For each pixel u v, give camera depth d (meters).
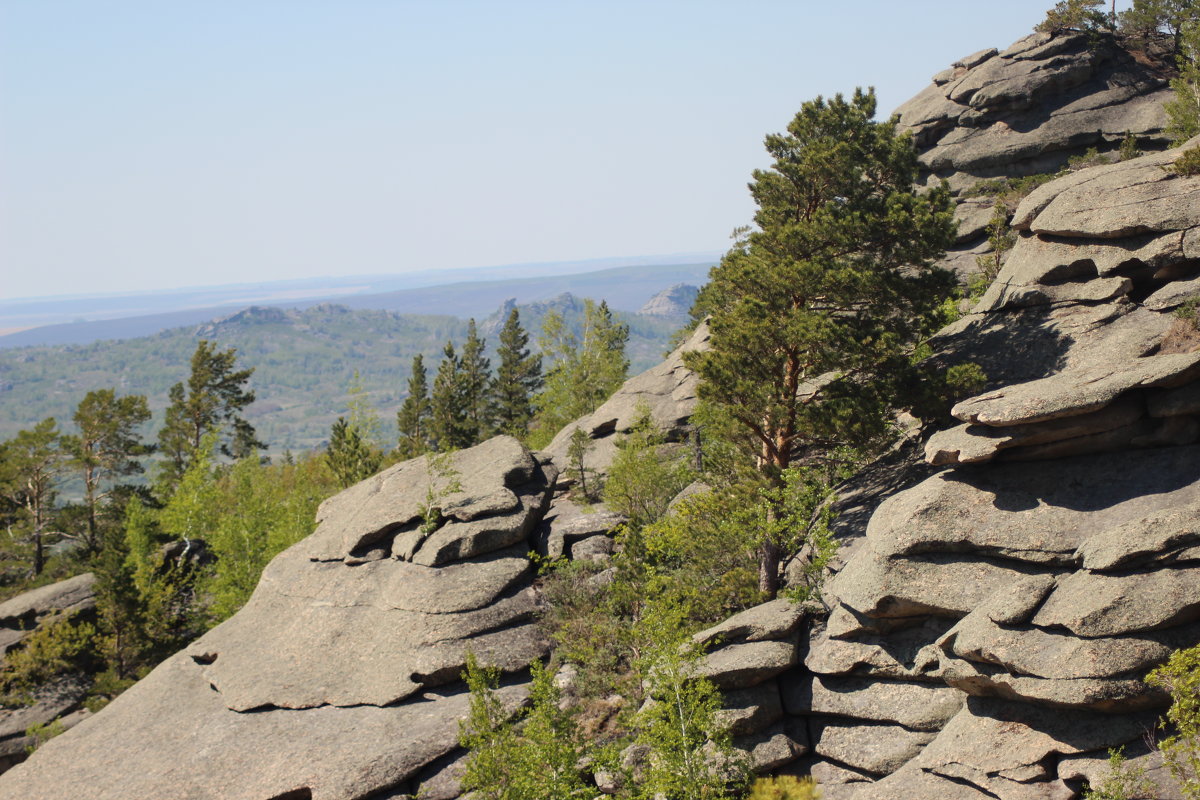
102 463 79.00
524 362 105.62
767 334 33.19
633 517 35.81
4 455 76.25
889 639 25.11
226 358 89.12
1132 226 30.20
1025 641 20.95
